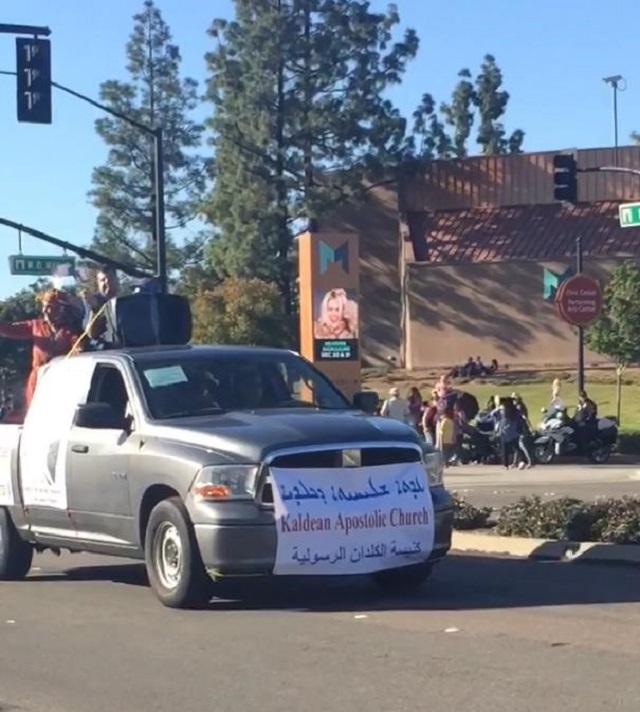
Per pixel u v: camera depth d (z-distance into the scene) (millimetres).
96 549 11969
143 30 62969
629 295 45125
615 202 59750
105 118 62344
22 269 31094
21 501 12898
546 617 10016
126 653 9281
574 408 42906
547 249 58250
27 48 22578
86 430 11945
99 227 63906
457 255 59531
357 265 36719
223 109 59719
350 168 60094
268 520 10234
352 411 11805
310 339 36406
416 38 60156
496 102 98562
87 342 14570
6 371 56281
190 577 10633
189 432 10883
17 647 9688
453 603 10836
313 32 59531
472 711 7293
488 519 15789
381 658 8727
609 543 13375
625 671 8141
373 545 10539
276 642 9398
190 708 7668
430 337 59562
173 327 14734
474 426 33969
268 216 59281
